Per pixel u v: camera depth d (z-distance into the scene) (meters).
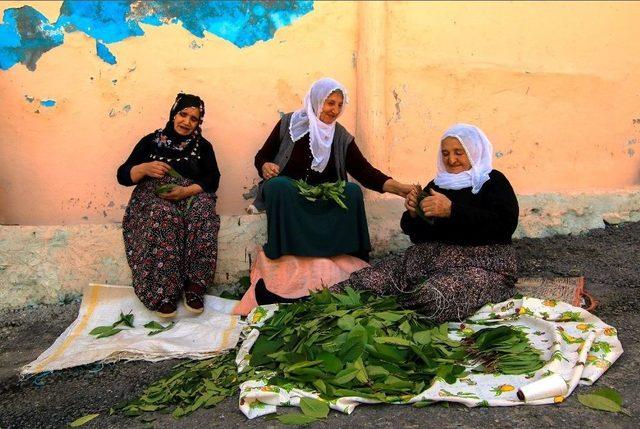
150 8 4.21
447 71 4.64
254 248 3.96
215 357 3.00
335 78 4.52
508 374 2.54
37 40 4.07
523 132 4.78
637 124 4.93
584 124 4.87
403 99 4.58
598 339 2.75
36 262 3.78
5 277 3.74
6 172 4.08
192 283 3.54
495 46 4.71
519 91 4.75
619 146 4.93
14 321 3.64
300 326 2.89
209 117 4.34
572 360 2.58
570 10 4.79
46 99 4.10
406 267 3.45
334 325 2.85
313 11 4.46
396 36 4.54
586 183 4.91
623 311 3.28
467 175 3.43
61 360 3.03
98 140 4.19
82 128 4.16
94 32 4.14
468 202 3.39
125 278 3.87
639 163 4.93
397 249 4.32
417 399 2.38
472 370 2.61
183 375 2.78
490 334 2.79
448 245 3.42
